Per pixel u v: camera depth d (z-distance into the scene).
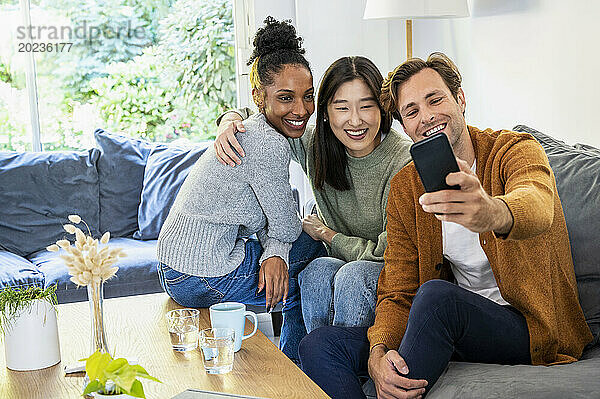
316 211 2.74
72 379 1.65
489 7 3.27
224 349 1.62
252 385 1.56
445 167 1.43
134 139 3.95
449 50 3.66
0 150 3.94
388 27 4.12
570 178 1.99
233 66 4.21
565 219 1.94
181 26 4.12
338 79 2.24
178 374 1.64
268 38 2.34
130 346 1.84
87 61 4.01
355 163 2.35
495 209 1.45
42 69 3.96
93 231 3.65
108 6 4.02
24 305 1.70
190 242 2.23
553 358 1.74
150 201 3.68
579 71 2.73
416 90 1.93
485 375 1.61
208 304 2.33
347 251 2.34
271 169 2.19
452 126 1.92
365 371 1.97
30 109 3.95
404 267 2.00
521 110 3.10
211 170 2.23
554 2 2.83
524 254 1.76
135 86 4.09
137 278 3.12
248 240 2.41
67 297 3.02
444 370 1.71
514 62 3.12
